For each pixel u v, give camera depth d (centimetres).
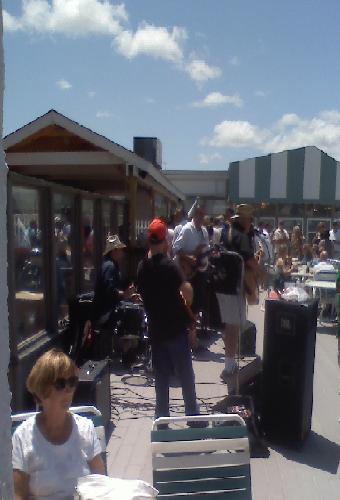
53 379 252
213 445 303
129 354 730
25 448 252
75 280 784
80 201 780
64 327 691
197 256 807
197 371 727
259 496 407
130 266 1044
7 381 127
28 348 544
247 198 3092
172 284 478
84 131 881
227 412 490
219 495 301
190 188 3288
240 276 587
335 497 407
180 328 487
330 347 892
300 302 492
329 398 633
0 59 122
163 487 298
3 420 124
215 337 916
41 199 615
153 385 670
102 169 964
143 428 538
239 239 598
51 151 908
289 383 488
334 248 1770
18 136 884
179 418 311
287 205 3083
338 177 3047
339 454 481
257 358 645
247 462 306
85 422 272
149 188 1395
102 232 951
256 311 1204
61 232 702
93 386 484
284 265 1305
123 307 748
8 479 126
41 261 617
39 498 248
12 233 501
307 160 3022
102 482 207
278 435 497
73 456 257
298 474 442
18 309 530
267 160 3056
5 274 125
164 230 486
